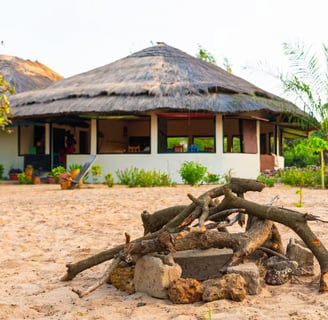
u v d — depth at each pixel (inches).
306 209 370.3
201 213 174.4
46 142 941.8
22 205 447.8
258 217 177.0
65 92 891.4
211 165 837.2
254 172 885.8
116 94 840.9
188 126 1071.6
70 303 162.2
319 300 149.0
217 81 877.8
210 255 174.4
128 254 169.0
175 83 860.0
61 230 313.1
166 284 159.0
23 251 252.7
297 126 1013.8
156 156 845.8
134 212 385.4
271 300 152.3
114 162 860.6
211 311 142.1
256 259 183.3
